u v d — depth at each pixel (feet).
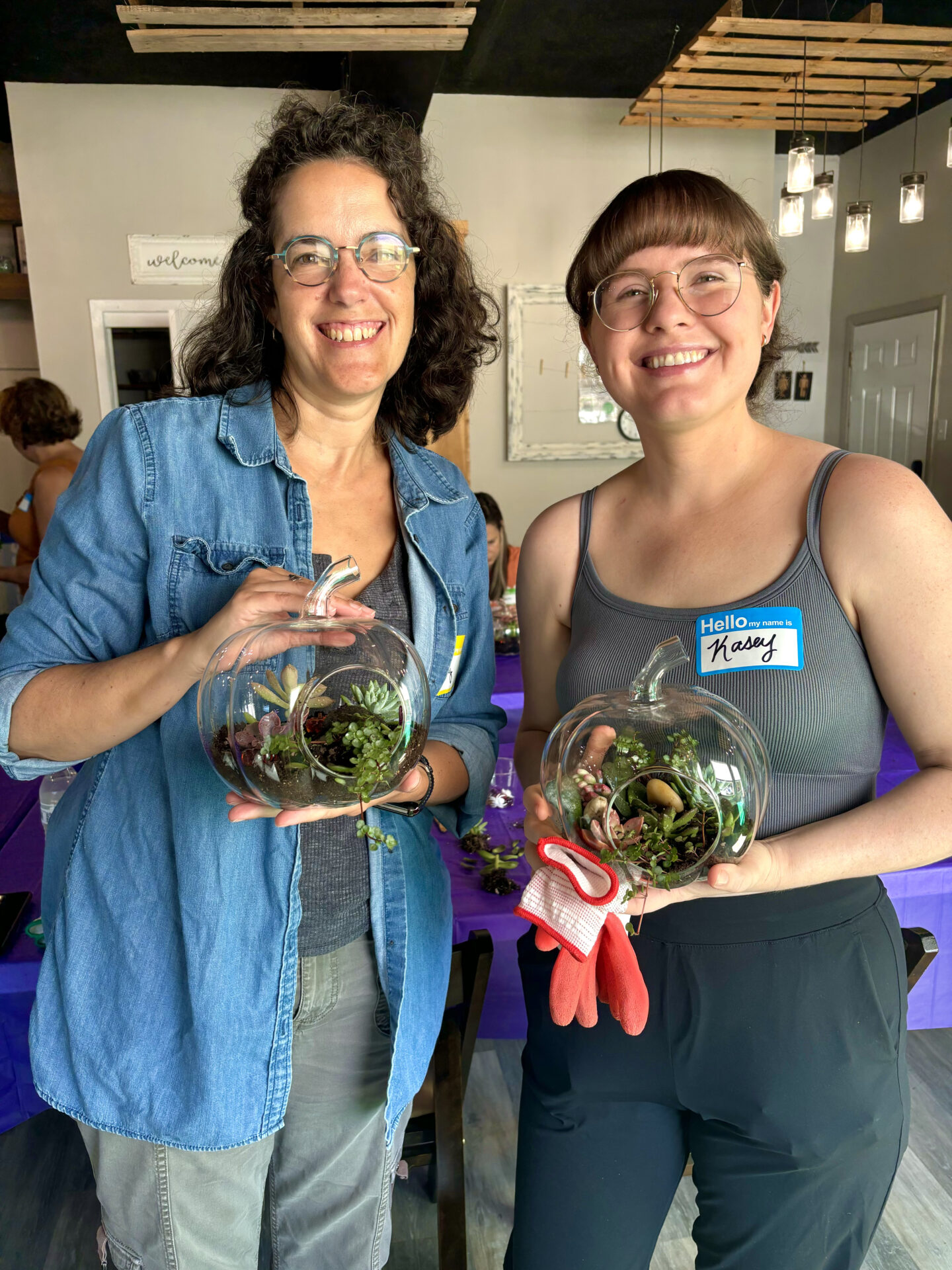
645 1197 3.87
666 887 2.90
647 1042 3.56
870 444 25.57
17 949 4.94
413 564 3.96
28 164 17.65
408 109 16.11
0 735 3.29
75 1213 6.45
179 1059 3.47
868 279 25.14
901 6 16.52
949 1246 5.98
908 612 3.19
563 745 3.09
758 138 20.22
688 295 3.42
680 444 3.63
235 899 3.45
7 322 22.04
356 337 3.55
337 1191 4.22
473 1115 7.41
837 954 3.38
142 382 18.62
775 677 3.36
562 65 17.88
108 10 14.82
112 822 3.54
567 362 20.59
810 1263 3.54
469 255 4.24
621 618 3.79
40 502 13.14
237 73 17.22
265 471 3.66
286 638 2.90
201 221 18.15
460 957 5.03
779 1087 3.37
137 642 3.60
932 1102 7.35
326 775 2.84
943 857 3.13
